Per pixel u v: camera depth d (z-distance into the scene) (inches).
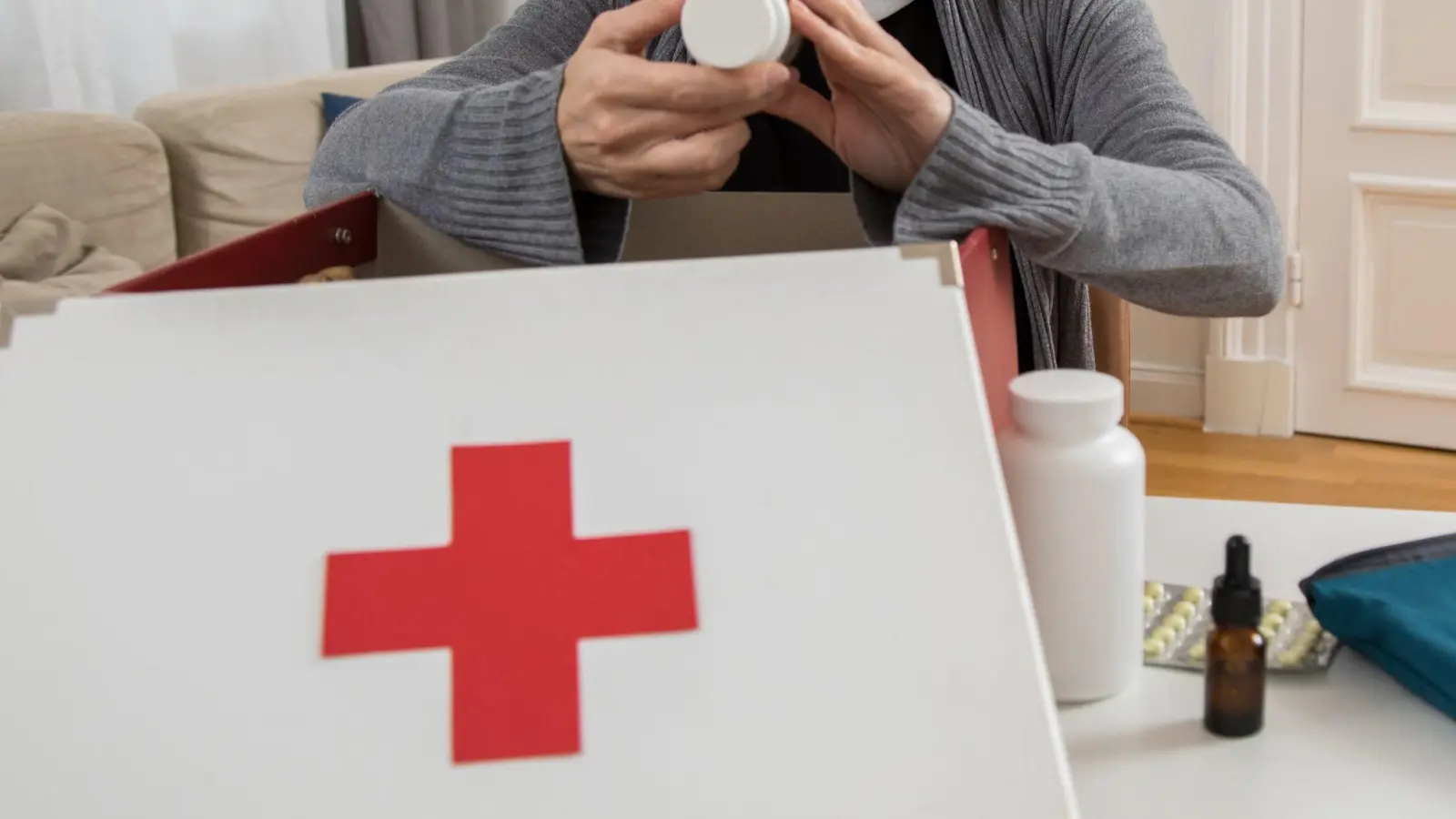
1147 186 30.3
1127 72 36.3
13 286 71.4
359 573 19.4
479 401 20.3
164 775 18.4
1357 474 95.6
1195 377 107.2
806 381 20.4
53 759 18.5
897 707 18.6
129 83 90.0
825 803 18.2
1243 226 31.5
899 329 20.7
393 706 18.8
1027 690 18.7
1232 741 25.7
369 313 20.8
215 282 26.2
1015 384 26.7
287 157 86.3
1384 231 97.5
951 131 26.9
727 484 19.8
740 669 18.8
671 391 20.3
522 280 20.9
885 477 19.8
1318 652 28.5
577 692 18.8
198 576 19.4
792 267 21.0
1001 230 28.0
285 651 19.0
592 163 28.5
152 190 81.0
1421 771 24.6
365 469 20.0
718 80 26.7
